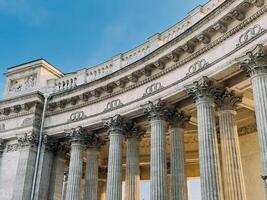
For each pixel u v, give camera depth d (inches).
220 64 1107.3
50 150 1571.1
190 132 1638.8
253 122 1427.2
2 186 1510.8
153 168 1210.0
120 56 1533.0
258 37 1009.5
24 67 1756.9
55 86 1657.2
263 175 906.1
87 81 1595.7
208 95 1140.5
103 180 1875.0
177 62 1248.8
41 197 1483.8
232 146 1117.7
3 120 1636.3
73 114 1533.0
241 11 1056.2
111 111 1417.3
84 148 1503.4
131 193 1328.7
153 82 1318.9
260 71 991.6
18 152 1553.9
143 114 1358.3
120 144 1370.6
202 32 1149.1
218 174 1055.0
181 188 1200.8
